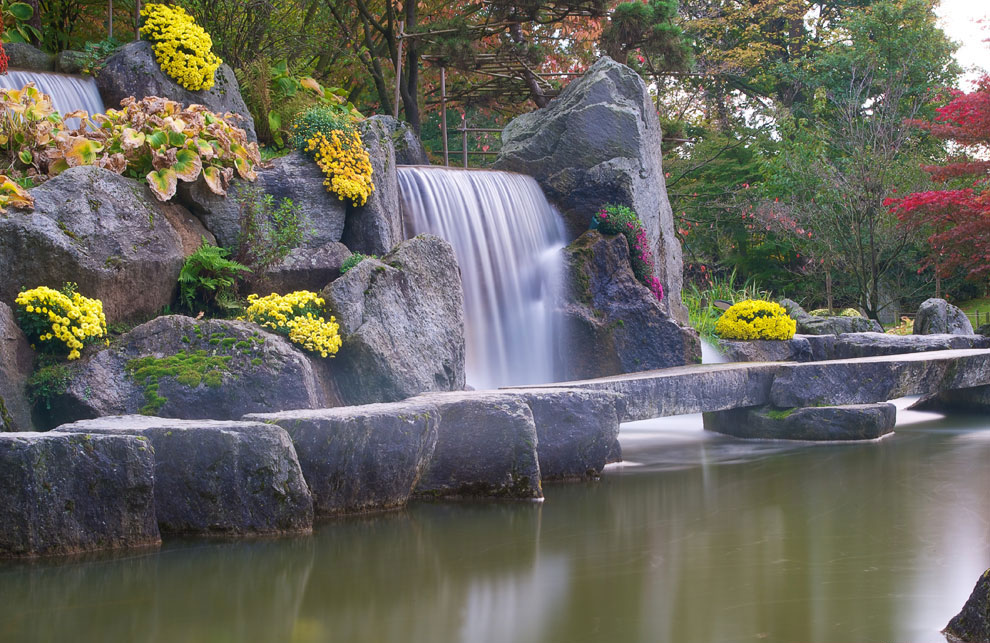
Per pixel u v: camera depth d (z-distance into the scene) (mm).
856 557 6707
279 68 15750
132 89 12961
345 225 12664
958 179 29453
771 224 31969
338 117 13023
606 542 7191
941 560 6613
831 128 33531
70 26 17688
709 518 8141
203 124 11453
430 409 8664
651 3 20547
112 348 9031
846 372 13789
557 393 10000
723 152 33969
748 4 39875
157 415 8648
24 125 10625
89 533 6652
